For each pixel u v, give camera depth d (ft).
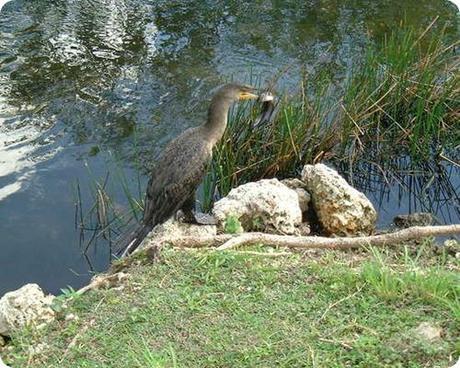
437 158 19.63
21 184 18.81
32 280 16.99
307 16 23.66
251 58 22.02
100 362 13.88
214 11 23.89
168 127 20.08
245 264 15.20
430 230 15.83
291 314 14.32
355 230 17.07
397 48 20.18
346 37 22.79
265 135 18.79
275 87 20.79
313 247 15.75
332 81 21.03
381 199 18.95
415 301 14.33
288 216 16.69
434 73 19.66
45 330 14.52
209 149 16.62
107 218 18.12
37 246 17.60
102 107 20.63
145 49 22.38
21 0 24.23
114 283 15.20
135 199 18.48
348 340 13.78
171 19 23.53
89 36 22.81
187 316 14.39
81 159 19.40
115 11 23.88
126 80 21.36
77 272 17.19
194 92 20.98
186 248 15.65
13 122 20.24
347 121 19.17
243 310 14.39
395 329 13.91
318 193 17.20
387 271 14.66
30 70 21.65
